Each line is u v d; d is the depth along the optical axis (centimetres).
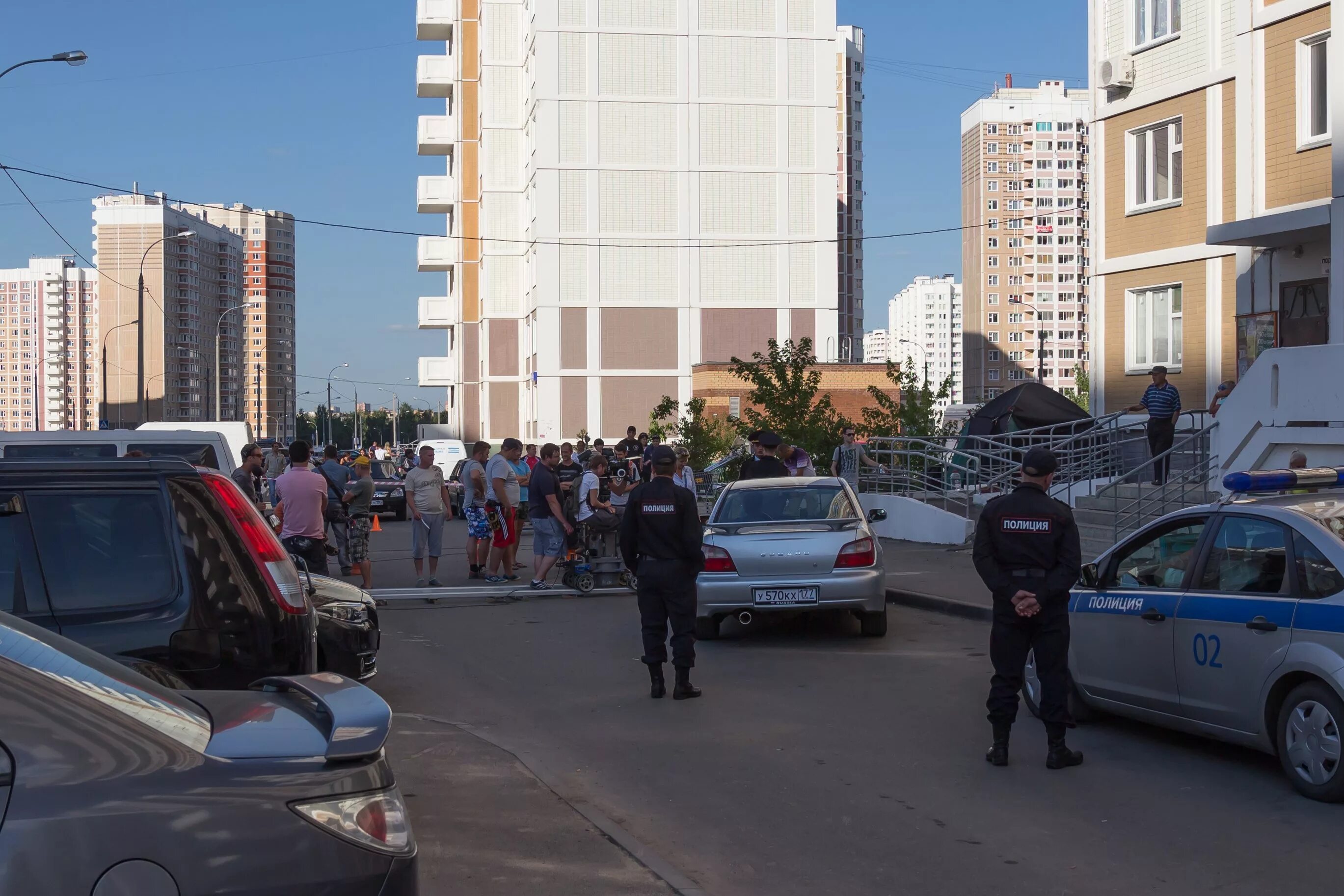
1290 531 650
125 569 522
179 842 266
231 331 14600
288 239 16925
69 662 319
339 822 292
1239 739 663
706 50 5191
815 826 588
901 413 2467
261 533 564
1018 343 16525
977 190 16725
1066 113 16462
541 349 5131
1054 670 689
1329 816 589
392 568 1925
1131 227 2238
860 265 10738
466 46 6406
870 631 1166
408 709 870
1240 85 1919
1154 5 2186
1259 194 1889
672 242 5194
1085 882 505
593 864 520
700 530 904
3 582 502
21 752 261
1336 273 1638
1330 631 605
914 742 757
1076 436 1923
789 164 5256
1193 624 689
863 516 1202
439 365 6794
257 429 16450
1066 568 678
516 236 6069
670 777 678
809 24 5241
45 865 251
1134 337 2253
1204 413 1908
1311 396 1327
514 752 722
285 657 547
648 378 5200
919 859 539
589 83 5134
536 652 1124
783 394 2380
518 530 1716
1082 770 685
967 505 1902
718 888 505
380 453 4194
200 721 313
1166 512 1488
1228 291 2025
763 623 1292
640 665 1049
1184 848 546
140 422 4047
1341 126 1628
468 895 483
